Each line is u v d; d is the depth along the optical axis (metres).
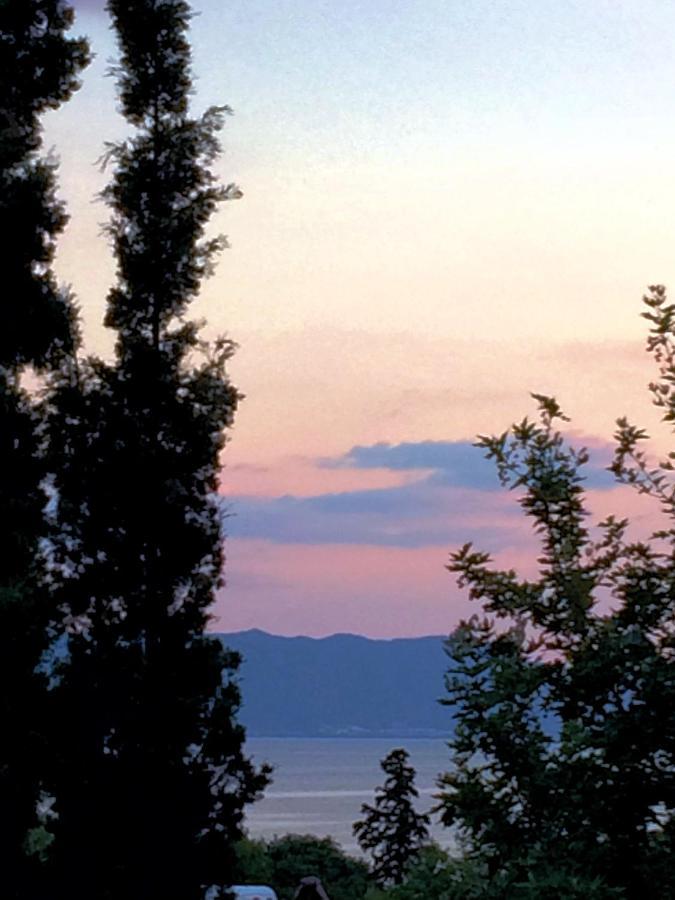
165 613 35.56
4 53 35.56
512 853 10.23
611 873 10.05
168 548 35.28
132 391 36.12
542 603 10.96
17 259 33.78
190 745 35.19
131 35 38.94
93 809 32.78
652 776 10.20
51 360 35.38
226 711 34.91
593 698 10.51
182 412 36.22
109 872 32.91
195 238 38.53
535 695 10.59
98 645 34.16
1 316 33.78
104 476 35.12
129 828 33.19
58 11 36.34
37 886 31.94
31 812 32.00
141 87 38.81
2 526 33.44
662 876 9.98
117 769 33.44
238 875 35.34
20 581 32.44
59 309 34.38
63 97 36.56
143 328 38.22
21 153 34.75
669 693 10.02
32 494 34.91
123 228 38.59
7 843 31.53
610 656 10.27
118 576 34.94
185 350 37.91
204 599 36.16
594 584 10.77
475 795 10.34
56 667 34.41
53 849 32.75
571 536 11.07
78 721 32.91
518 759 10.19
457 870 10.69
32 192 33.94
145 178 38.16
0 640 31.08
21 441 34.62
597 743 10.02
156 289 37.94
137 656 34.28
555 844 10.09
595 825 10.16
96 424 36.09
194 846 33.94
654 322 11.02
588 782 10.20
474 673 10.51
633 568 11.02
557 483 10.90
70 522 35.59
